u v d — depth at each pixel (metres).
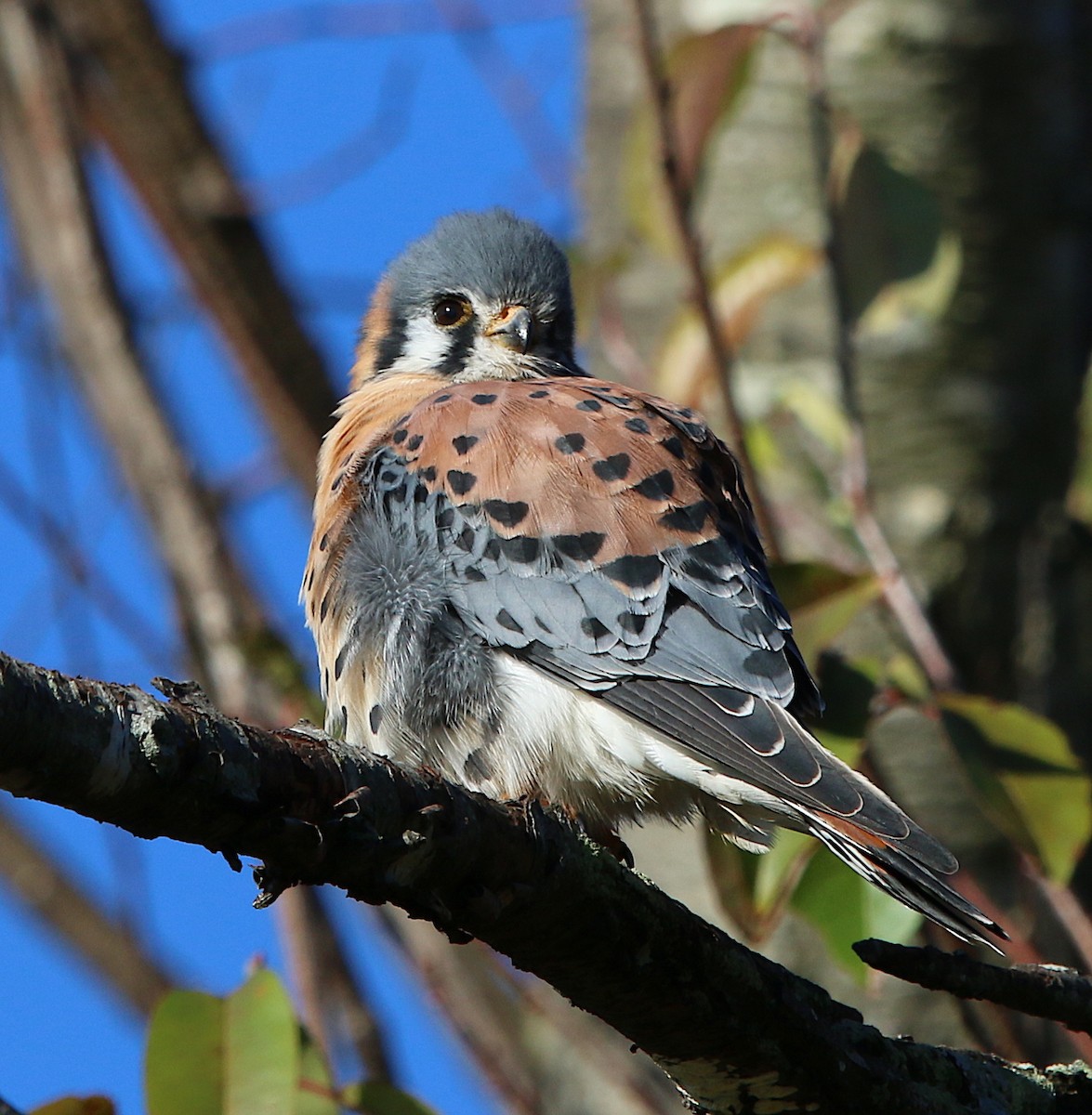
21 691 4.84
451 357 10.10
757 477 9.20
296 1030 6.96
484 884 5.78
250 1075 6.92
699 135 9.84
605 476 7.92
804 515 10.55
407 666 7.93
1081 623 11.20
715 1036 6.24
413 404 9.44
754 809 7.40
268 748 5.32
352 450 8.85
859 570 9.02
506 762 7.76
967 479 11.31
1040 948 10.52
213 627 10.63
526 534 7.85
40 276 11.44
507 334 10.00
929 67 11.55
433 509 8.09
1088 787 8.09
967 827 10.66
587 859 5.94
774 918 8.16
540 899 5.84
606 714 7.54
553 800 7.81
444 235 10.36
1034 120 11.62
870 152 9.54
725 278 9.98
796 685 7.71
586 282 10.60
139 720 5.06
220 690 10.27
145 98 11.42
